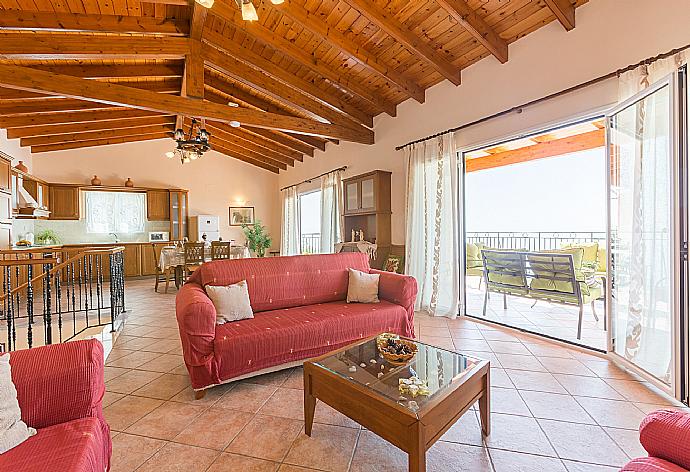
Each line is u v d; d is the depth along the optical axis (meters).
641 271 2.46
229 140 8.25
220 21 3.99
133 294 6.02
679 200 2.11
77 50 3.65
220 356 2.31
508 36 3.44
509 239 7.29
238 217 9.45
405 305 3.20
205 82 5.56
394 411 1.40
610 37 2.71
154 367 2.81
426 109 4.67
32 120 5.71
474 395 1.70
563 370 2.62
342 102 5.41
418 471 1.34
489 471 1.56
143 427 1.94
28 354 1.30
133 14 3.78
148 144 8.37
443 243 4.30
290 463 1.64
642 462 0.99
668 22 2.37
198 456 1.69
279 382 2.53
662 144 2.26
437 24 3.47
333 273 3.42
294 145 7.75
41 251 3.82
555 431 1.86
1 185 4.84
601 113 2.83
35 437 1.17
